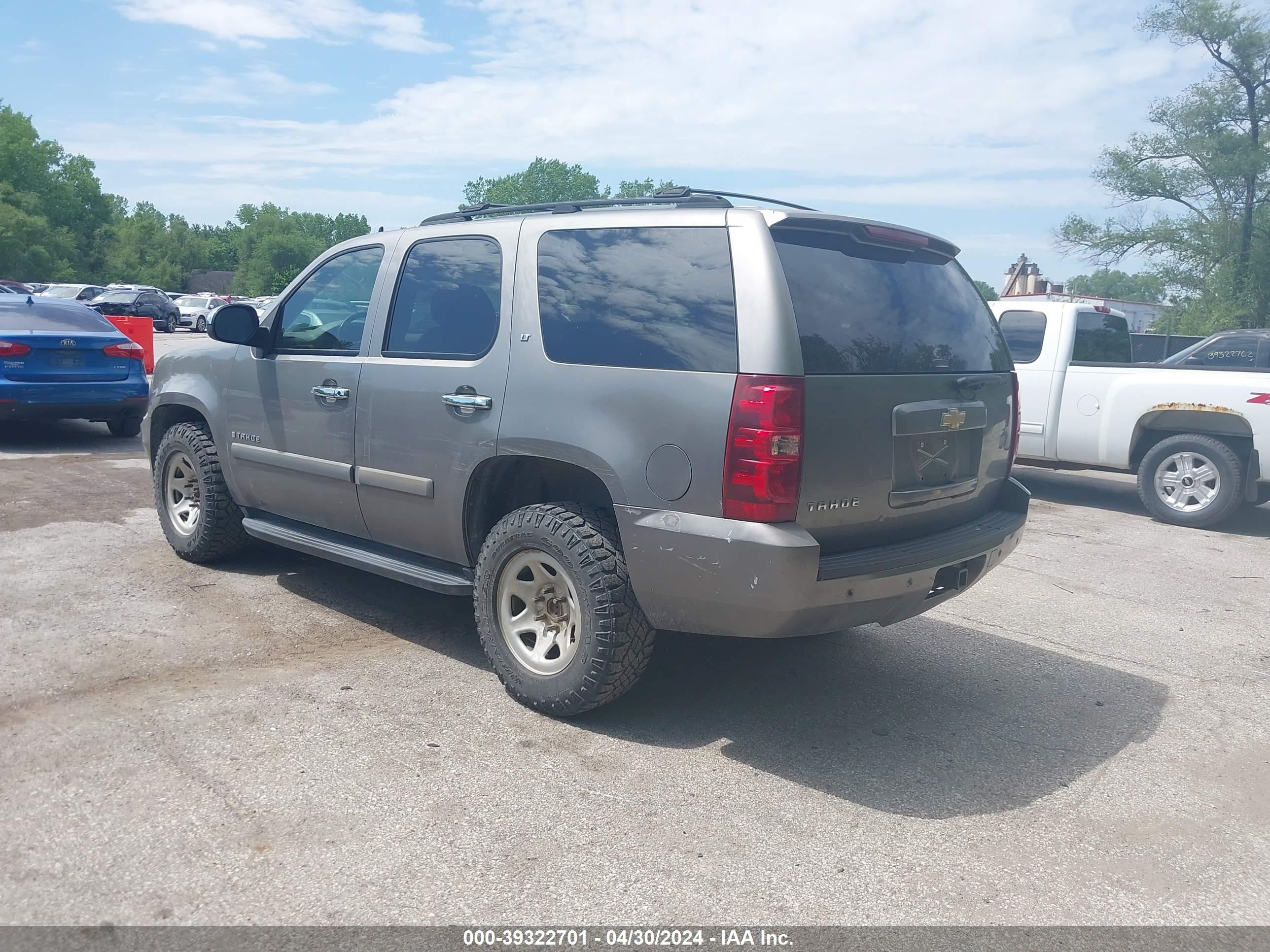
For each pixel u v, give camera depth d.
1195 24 31.19
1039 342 9.62
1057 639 5.45
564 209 4.33
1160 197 33.72
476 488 4.23
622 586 3.76
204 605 5.25
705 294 3.57
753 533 3.35
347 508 4.83
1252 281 32.34
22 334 9.85
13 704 3.93
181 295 48.78
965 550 3.98
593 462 3.72
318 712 3.98
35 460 9.53
